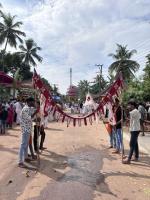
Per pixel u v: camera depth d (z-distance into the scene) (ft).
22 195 8.64
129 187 9.66
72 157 13.92
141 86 33.32
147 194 9.05
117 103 14.20
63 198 8.50
